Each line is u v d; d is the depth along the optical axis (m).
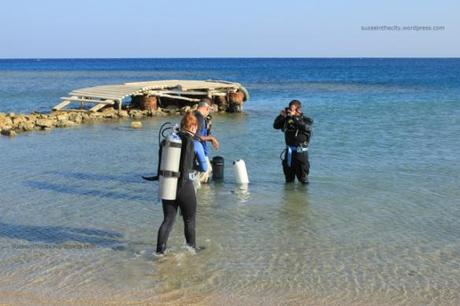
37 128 22.55
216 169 12.58
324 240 8.55
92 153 16.56
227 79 86.25
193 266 7.44
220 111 30.67
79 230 9.01
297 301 6.38
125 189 11.87
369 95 45.06
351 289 6.72
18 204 10.59
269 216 9.84
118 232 8.91
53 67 176.00
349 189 11.87
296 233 8.89
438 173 13.51
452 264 7.56
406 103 35.94
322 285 6.84
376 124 23.67
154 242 8.42
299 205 10.58
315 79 84.88
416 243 8.44
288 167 12.24
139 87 29.30
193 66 187.38
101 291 6.62
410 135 20.16
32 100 40.44
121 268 7.36
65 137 20.12
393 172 13.62
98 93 29.55
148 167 14.33
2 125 22.20
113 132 21.67
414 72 115.12
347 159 15.35
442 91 49.50
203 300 6.39
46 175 13.26
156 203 10.73
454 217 9.84
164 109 29.88
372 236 8.76
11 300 6.34
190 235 8.00
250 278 7.04
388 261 7.66
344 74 108.00
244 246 8.25
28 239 8.54
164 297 6.46
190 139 7.73
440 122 24.41
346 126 22.95
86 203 10.71
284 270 7.32
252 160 15.22
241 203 10.70
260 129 22.36
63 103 30.05
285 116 12.23
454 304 6.32
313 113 29.17
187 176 7.75
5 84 65.56
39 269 7.30
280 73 116.06
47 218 9.68
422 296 6.53
